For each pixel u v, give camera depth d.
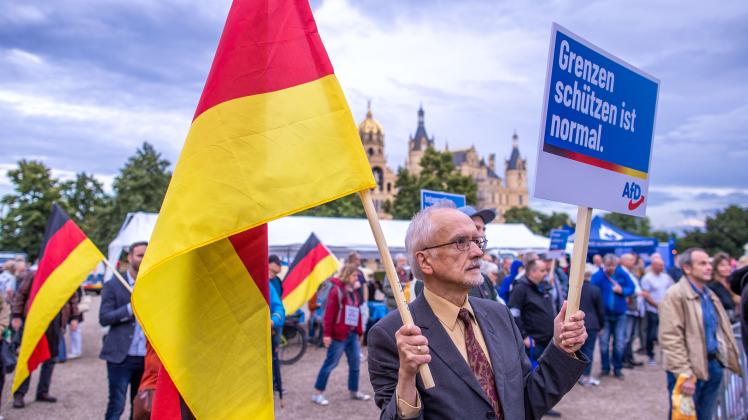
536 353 6.01
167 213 2.20
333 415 7.04
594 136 2.27
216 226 2.14
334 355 7.56
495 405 2.05
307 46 2.30
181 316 2.33
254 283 2.52
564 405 7.45
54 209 5.69
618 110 2.38
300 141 2.20
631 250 18.30
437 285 2.19
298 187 2.16
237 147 2.21
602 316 7.98
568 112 2.17
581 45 2.22
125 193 60.97
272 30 2.30
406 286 4.36
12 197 47.50
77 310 11.00
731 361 4.91
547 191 2.07
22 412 7.20
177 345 2.31
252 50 2.29
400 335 1.80
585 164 2.22
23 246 47.16
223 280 2.46
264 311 2.52
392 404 1.82
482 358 2.13
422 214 2.26
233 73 2.27
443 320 2.16
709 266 4.79
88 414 7.14
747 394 5.90
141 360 5.25
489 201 164.12
